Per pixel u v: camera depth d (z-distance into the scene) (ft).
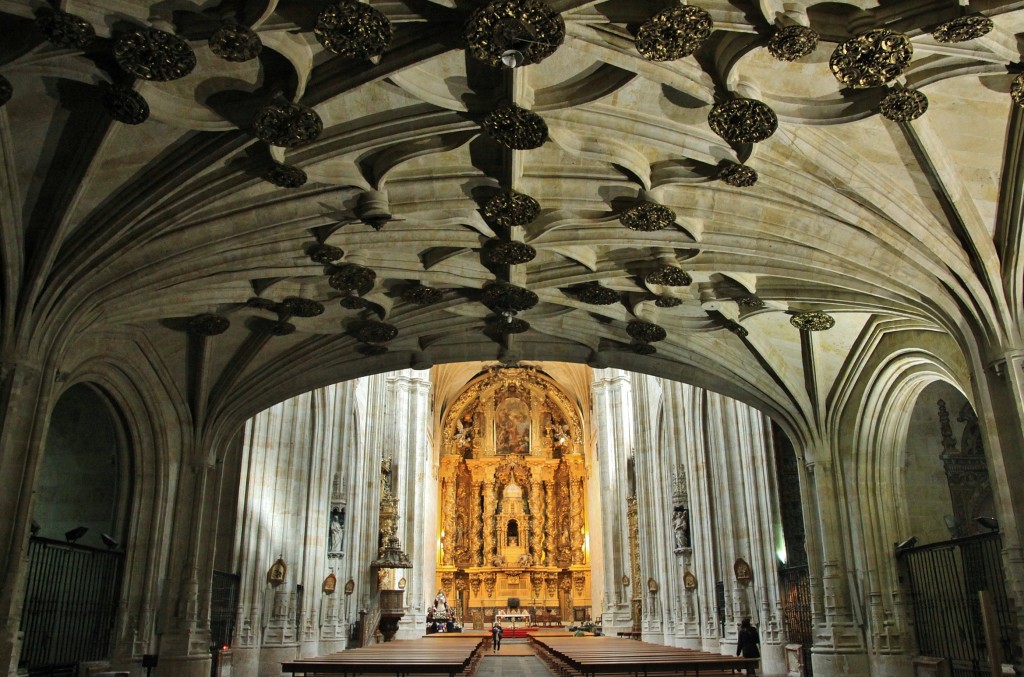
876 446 58.18
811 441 59.67
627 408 138.51
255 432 68.74
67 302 37.73
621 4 28.76
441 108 34.53
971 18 27.43
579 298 52.65
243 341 56.95
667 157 38.70
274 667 68.28
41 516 52.34
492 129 34.12
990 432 38.11
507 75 31.58
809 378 59.36
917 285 40.93
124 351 50.75
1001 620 48.62
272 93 32.32
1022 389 37.22
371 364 61.46
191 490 56.34
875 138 35.12
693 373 61.77
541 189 41.09
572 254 47.09
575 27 29.22
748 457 68.18
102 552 49.06
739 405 70.08
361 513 106.11
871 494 57.88
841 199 38.14
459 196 40.73
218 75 31.71
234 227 39.96
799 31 28.09
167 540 54.54
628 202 41.32
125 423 53.42
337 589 90.79
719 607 73.00
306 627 76.33
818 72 32.12
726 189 40.22
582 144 36.83
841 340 57.00
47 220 36.50
